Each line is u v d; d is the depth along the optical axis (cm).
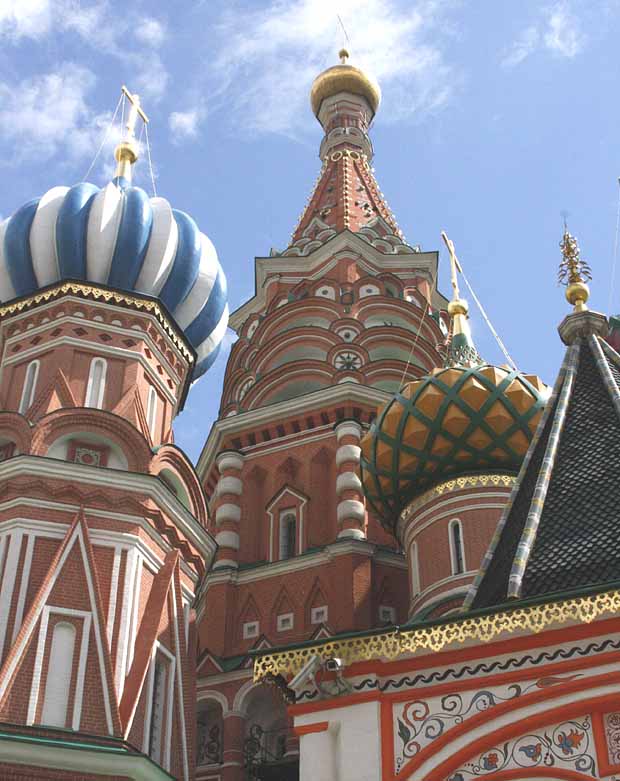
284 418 4100
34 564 2552
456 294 3909
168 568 2725
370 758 1373
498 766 1331
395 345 4375
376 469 3316
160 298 3256
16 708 2302
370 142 5741
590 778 1280
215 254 3434
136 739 2397
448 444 3200
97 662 2431
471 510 3142
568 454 1689
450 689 1397
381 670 1439
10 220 3316
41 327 3117
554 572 1505
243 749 3288
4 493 2658
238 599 3694
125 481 2733
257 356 4491
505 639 1398
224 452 4097
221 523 3909
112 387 3022
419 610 3078
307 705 1442
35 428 2778
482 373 3259
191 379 3400
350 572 3534
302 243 4950
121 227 3234
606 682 1328
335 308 4491
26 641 2400
